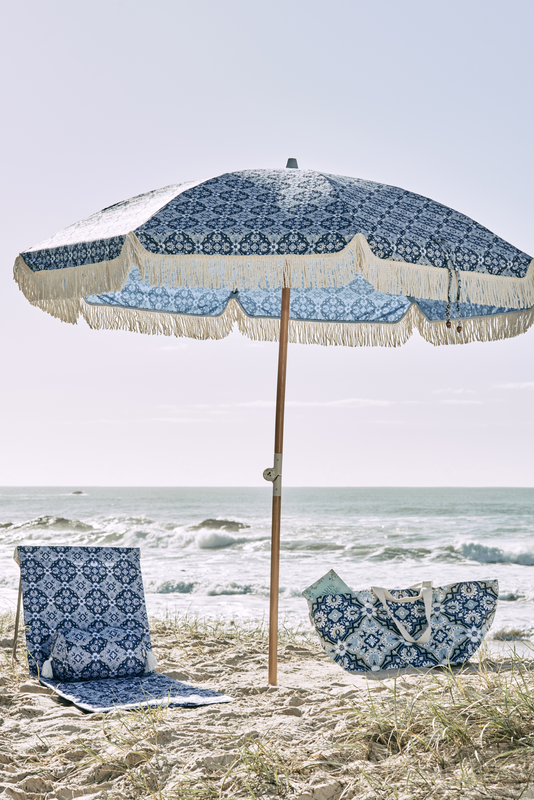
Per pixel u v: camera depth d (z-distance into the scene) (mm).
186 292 4848
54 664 4055
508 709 2760
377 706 3123
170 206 3123
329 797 2338
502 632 8094
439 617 4457
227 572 17734
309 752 2678
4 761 2736
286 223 3053
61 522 33469
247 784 2389
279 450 3844
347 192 3371
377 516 41000
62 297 3238
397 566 20453
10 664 4422
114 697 3652
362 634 4324
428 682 3633
